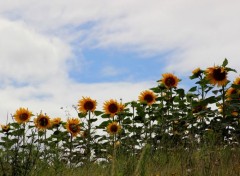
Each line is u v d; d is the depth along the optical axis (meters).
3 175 3.00
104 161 4.17
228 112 4.41
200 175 3.04
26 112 4.80
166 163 3.70
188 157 3.41
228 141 4.05
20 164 3.10
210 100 4.46
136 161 3.33
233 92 4.80
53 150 3.96
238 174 3.07
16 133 3.35
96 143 4.95
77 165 4.29
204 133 4.13
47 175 3.34
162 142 4.32
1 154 3.17
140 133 4.96
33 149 3.35
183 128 4.62
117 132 5.00
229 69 4.54
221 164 3.16
